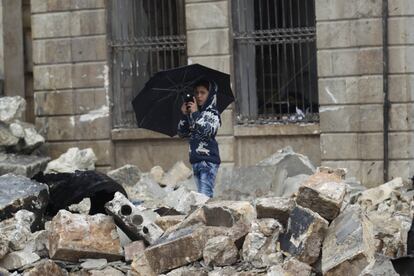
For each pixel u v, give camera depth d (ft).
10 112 91.76
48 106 95.40
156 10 93.76
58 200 69.92
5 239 58.44
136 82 94.58
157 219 62.08
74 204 69.62
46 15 95.09
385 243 57.98
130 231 60.44
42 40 95.30
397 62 86.02
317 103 90.27
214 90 72.69
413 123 86.12
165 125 74.18
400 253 57.67
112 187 69.67
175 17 93.66
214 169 73.51
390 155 86.58
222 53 90.33
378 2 86.07
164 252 56.29
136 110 73.87
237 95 91.56
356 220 54.75
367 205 72.95
